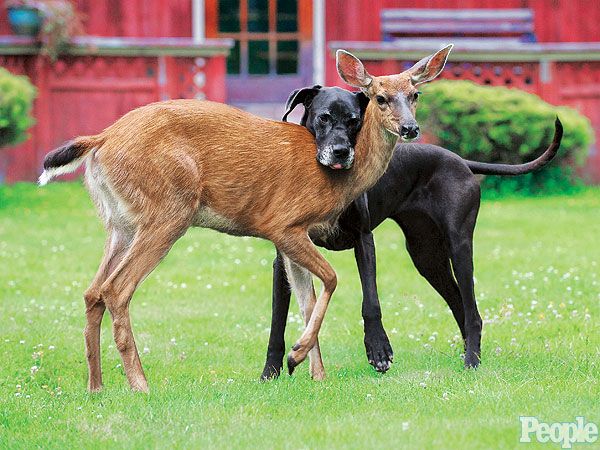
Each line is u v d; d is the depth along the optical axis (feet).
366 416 29.25
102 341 41.57
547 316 44.14
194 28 98.43
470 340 35.94
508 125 84.74
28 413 30.78
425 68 33.01
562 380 33.04
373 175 33.04
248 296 50.60
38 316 45.70
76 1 96.48
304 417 29.43
